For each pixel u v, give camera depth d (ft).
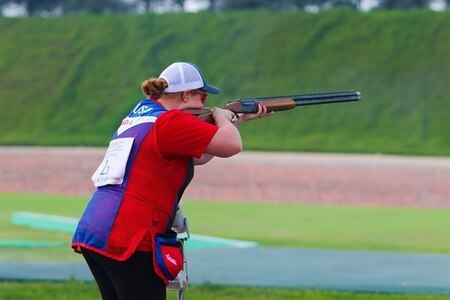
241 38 454.81
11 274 86.12
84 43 472.03
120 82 437.58
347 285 81.82
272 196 179.83
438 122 370.94
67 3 633.61
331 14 460.14
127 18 488.44
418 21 441.27
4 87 443.73
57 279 83.25
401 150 339.36
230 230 128.06
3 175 222.89
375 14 455.63
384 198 177.17
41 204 167.22
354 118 381.60
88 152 300.81
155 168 39.88
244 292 76.43
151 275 39.63
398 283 82.89
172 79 41.45
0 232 122.72
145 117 40.68
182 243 41.93
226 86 417.08
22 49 474.08
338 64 421.18
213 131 39.93
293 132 375.66
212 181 203.10
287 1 597.11
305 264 94.68
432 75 402.11
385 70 411.34
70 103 426.92
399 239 118.52
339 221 139.74
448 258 100.01
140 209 39.60
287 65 427.74
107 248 39.37
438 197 178.81
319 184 200.13
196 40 458.91
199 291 76.38
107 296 41.39
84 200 175.32
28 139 389.19
